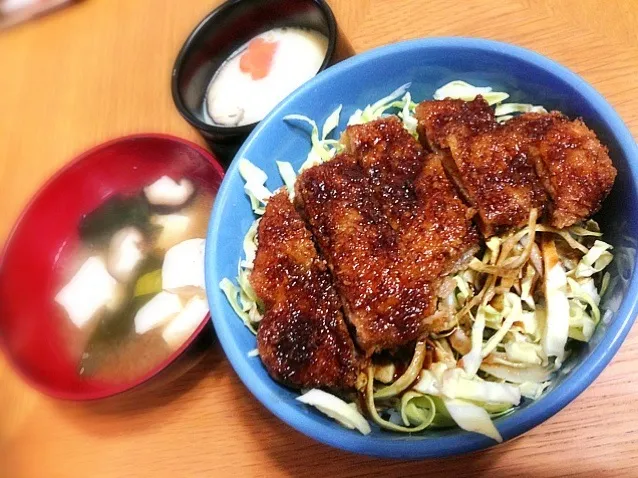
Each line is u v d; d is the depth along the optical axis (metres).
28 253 0.25
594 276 0.18
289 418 0.16
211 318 0.18
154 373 0.19
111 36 0.31
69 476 0.20
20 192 0.28
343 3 0.26
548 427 0.17
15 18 0.33
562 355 0.17
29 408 0.22
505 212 0.17
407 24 0.24
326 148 0.21
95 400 0.20
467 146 0.18
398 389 0.17
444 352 0.17
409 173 0.18
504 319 0.18
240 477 0.18
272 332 0.17
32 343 0.23
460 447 0.14
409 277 0.17
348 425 0.16
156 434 0.20
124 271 0.25
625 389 0.16
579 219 0.17
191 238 0.25
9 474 0.21
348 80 0.20
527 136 0.18
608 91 0.20
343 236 0.17
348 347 0.17
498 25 0.23
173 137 0.24
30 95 0.31
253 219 0.20
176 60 0.24
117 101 0.29
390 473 0.17
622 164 0.16
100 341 0.23
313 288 0.18
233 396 0.20
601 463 0.16
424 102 0.20
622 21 0.21
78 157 0.25
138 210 0.26
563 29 0.22
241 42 0.27
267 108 0.24
